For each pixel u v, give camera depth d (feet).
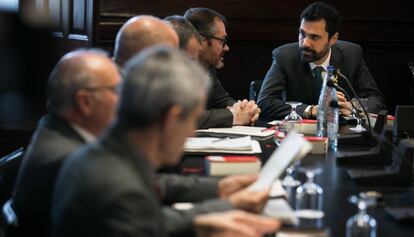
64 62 12.25
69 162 9.64
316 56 24.82
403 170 14.03
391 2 33.83
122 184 8.98
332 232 10.76
